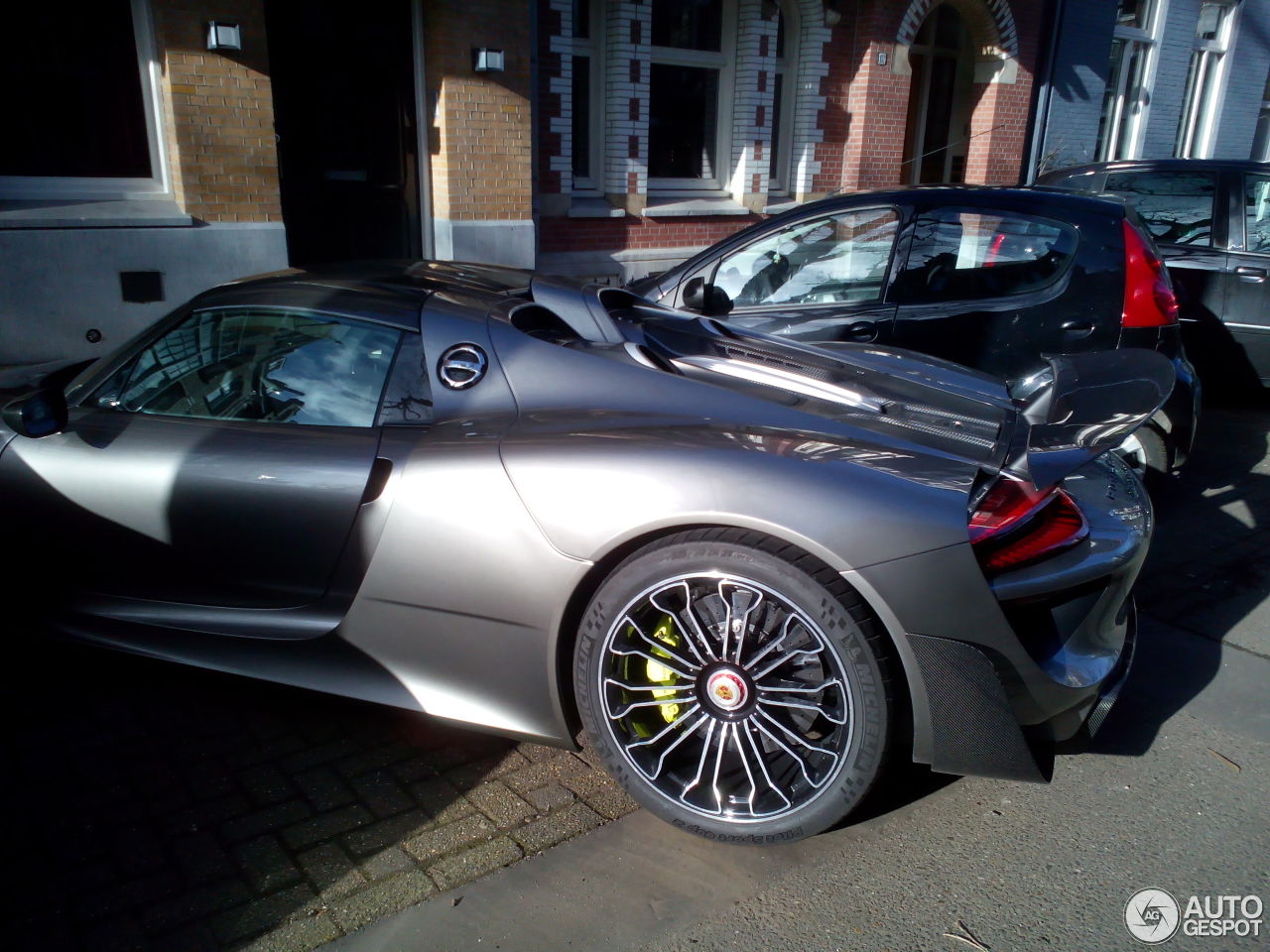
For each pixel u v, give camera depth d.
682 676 2.29
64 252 6.21
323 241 7.58
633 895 2.15
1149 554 4.24
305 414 2.67
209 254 6.72
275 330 2.79
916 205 4.41
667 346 2.82
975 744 2.12
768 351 2.99
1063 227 4.19
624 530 2.21
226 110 6.58
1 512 2.90
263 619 2.70
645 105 8.98
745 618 2.17
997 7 11.33
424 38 7.48
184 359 2.86
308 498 2.53
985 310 4.24
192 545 2.70
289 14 6.99
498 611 2.37
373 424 2.60
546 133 8.41
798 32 10.02
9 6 6.05
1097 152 13.95
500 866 2.23
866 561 2.04
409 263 3.24
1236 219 6.28
